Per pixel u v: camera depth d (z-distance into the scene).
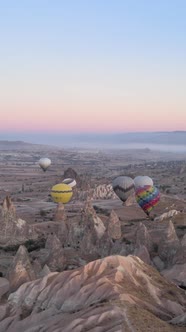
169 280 61.44
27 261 65.19
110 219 97.62
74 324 45.66
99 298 50.66
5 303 58.78
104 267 56.25
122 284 53.06
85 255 86.69
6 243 104.06
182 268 69.69
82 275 55.06
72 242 95.81
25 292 56.22
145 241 81.19
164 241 76.75
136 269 56.91
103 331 43.84
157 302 52.19
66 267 79.00
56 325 48.06
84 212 99.81
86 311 47.84
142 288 54.16
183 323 47.06
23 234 106.69
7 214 107.25
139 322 44.84
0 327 52.88
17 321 52.78
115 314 45.84
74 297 51.88
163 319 48.78
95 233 92.25
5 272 79.00
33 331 49.00
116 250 83.94
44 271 68.06
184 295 55.94
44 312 51.94
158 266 74.81
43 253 90.81
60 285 54.91
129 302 48.53
